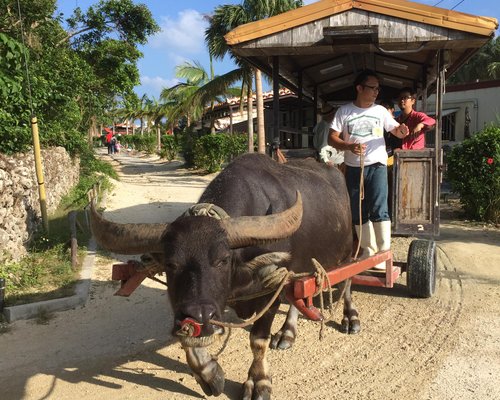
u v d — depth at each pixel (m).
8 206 7.14
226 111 29.33
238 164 3.90
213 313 2.74
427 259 5.96
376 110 5.45
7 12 10.39
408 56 8.41
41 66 10.91
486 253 8.24
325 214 4.51
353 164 5.51
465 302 6.08
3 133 8.16
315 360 4.70
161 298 6.38
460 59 7.63
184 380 4.32
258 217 3.14
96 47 17.39
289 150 8.41
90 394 4.09
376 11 6.38
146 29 17.83
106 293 6.49
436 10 6.20
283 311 5.92
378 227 5.56
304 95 11.80
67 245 7.93
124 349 4.94
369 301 6.20
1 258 6.71
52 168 11.51
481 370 4.40
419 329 5.32
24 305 5.73
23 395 4.07
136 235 3.09
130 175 24.25
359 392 4.10
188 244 2.88
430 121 6.89
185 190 17.48
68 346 5.00
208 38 17.50
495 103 18.66
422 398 3.98
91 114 18.28
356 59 8.93
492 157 10.84
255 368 4.02
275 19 6.61
